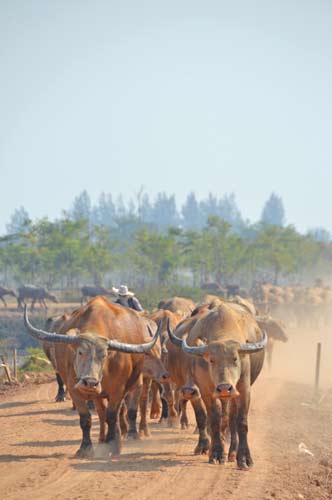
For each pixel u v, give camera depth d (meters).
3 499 23.00
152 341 29.08
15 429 35.91
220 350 26.44
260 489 24.44
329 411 41.78
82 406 28.94
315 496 24.05
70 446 31.44
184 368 31.59
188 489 24.28
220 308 28.81
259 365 30.23
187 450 30.59
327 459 29.55
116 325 30.00
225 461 28.16
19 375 61.53
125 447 31.25
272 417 39.06
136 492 23.83
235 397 28.03
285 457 29.69
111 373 29.05
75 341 27.77
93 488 24.23
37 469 26.78
